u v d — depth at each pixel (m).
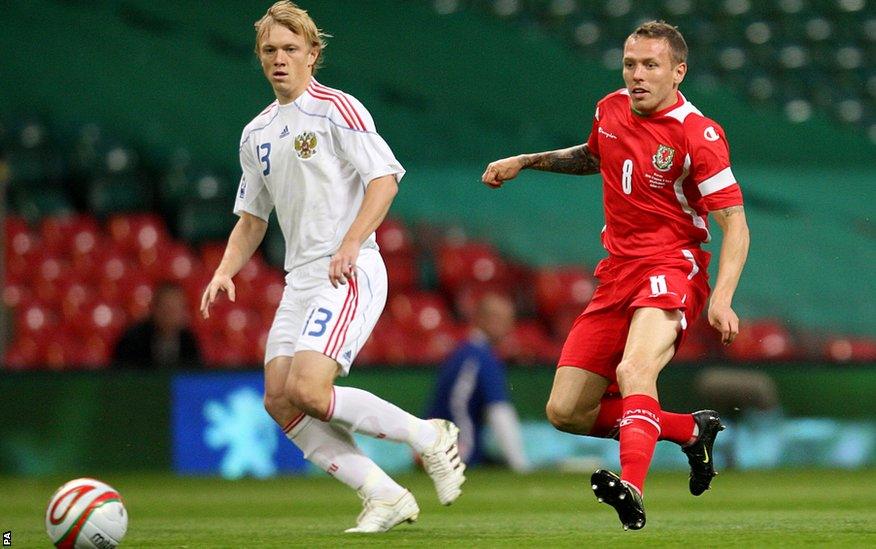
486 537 20.42
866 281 68.25
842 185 72.00
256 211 22.84
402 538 20.30
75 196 70.25
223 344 59.31
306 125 21.44
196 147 72.44
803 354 63.81
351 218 21.59
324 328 20.84
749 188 71.81
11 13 76.25
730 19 84.19
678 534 20.78
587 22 83.88
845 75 82.69
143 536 22.05
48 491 38.16
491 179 23.45
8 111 72.44
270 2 81.12
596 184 71.69
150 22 79.19
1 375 44.25
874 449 47.69
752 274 68.31
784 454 47.25
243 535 21.88
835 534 20.58
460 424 42.69
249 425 45.03
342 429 21.70
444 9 82.81
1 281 51.16
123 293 61.62
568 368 22.45
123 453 44.59
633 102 21.17
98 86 74.56
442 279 65.38
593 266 67.06
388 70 79.06
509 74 79.50
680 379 47.00
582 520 25.28
